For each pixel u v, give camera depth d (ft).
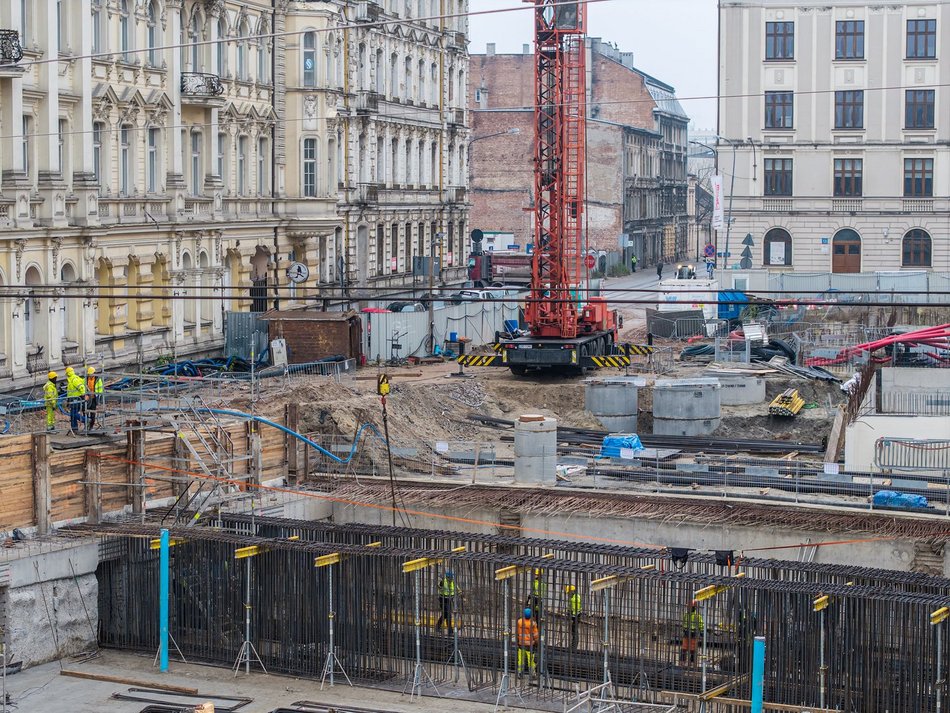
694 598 116.16
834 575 125.08
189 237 230.89
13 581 126.41
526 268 387.96
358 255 298.76
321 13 264.52
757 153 345.92
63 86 195.21
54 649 130.41
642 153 544.62
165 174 223.51
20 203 183.21
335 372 226.38
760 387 217.77
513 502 159.43
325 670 124.57
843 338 261.85
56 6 191.93
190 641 132.36
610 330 256.93
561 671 123.75
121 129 212.23
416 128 327.88
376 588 126.41
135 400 181.47
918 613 111.96
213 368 219.82
